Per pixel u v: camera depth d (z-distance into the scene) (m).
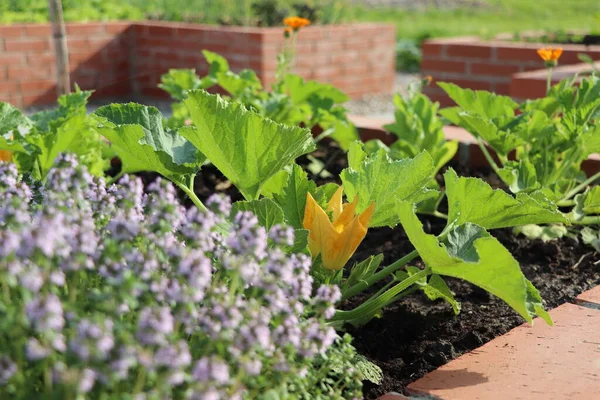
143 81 10.12
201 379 1.73
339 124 5.08
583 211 3.88
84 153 3.85
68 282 2.18
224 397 1.91
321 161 5.24
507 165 4.07
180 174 3.19
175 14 10.91
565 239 4.02
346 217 2.83
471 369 2.63
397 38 14.22
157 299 1.99
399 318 3.17
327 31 9.77
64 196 2.25
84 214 2.25
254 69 9.20
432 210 4.23
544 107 4.54
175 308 2.02
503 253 2.45
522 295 2.45
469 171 5.03
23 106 9.42
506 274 2.47
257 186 3.16
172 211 2.20
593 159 4.78
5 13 9.88
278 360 2.07
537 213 2.88
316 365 2.50
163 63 9.96
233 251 2.22
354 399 2.31
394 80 11.16
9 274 1.81
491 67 7.98
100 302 1.92
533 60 7.77
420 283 2.99
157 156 3.14
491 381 2.54
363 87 10.37
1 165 2.49
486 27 17.12
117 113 3.34
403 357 2.88
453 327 3.07
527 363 2.66
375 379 2.58
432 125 4.74
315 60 9.73
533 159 4.20
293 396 2.10
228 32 9.34
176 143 3.37
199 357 2.05
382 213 3.07
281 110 5.16
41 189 2.89
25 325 1.80
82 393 1.70
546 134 4.14
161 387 1.74
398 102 4.89
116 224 2.13
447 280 3.54
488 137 4.13
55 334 1.75
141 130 3.09
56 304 1.71
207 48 9.57
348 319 2.87
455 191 2.96
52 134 3.73
